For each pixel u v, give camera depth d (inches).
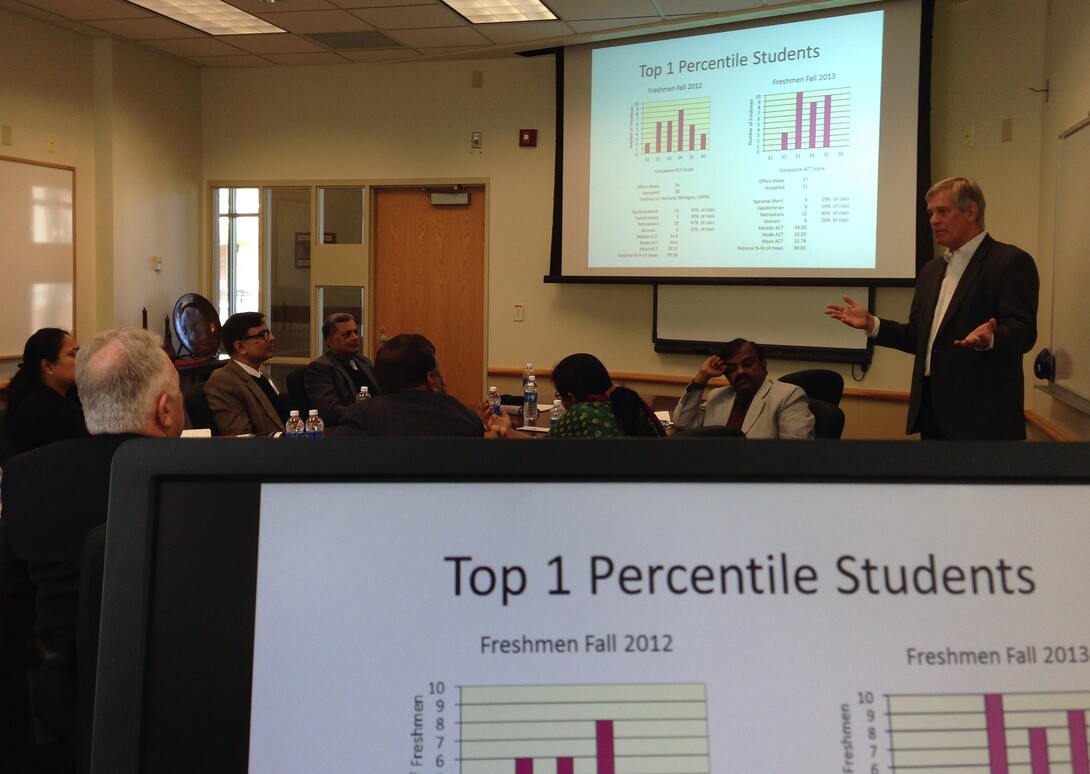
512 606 20.6
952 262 111.3
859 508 21.2
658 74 226.2
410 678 20.2
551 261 243.6
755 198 215.2
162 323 266.8
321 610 20.4
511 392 260.1
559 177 241.8
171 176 268.1
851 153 201.2
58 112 231.6
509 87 254.2
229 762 19.5
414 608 20.5
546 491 21.1
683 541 21.0
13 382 132.6
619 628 20.6
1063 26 153.0
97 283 246.2
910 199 194.1
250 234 283.0
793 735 20.1
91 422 67.9
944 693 20.4
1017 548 21.1
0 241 215.0
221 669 19.9
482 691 20.2
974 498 21.3
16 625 79.5
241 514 20.6
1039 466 21.2
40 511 64.7
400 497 21.0
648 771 19.9
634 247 232.7
